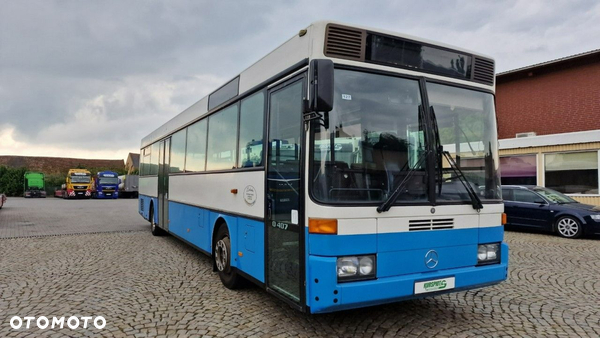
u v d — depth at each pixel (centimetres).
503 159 1734
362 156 388
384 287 374
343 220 368
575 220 1109
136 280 651
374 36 411
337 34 396
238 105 587
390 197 384
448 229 416
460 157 438
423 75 430
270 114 483
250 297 557
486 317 480
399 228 390
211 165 687
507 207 1256
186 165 843
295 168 414
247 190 532
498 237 454
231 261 574
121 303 531
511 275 687
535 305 527
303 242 389
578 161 1518
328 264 361
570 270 724
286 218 428
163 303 531
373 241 378
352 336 420
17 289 596
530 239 1102
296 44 434
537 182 1620
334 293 360
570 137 1522
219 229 639
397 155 402
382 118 402
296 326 448
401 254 390
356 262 371
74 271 713
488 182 457
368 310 502
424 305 523
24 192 4716
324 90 352
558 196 1223
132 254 878
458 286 413
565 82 1953
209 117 715
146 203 1291
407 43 427
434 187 411
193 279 658
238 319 470
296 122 421
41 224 1535
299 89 420
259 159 504
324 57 390
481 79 473
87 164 7369
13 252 902
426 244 402
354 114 391
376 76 407
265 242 474
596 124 1842
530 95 2080
